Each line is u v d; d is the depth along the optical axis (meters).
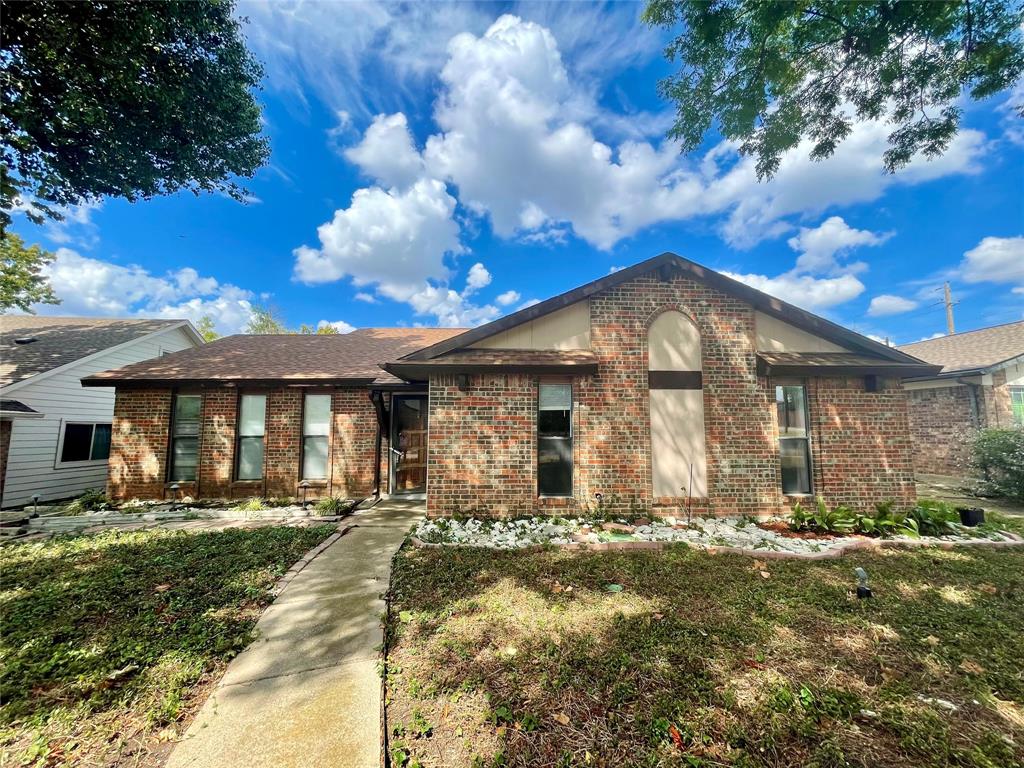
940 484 11.59
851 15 4.70
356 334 14.33
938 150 5.77
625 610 3.87
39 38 6.64
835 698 2.64
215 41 8.62
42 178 8.01
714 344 7.40
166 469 9.38
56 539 6.16
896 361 7.19
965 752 2.23
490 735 2.34
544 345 7.32
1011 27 4.74
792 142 5.97
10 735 2.32
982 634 3.46
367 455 9.62
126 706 2.56
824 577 4.68
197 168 9.72
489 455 7.07
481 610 3.87
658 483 7.13
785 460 7.35
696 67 5.66
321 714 2.50
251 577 4.65
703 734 2.33
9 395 9.79
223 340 12.64
